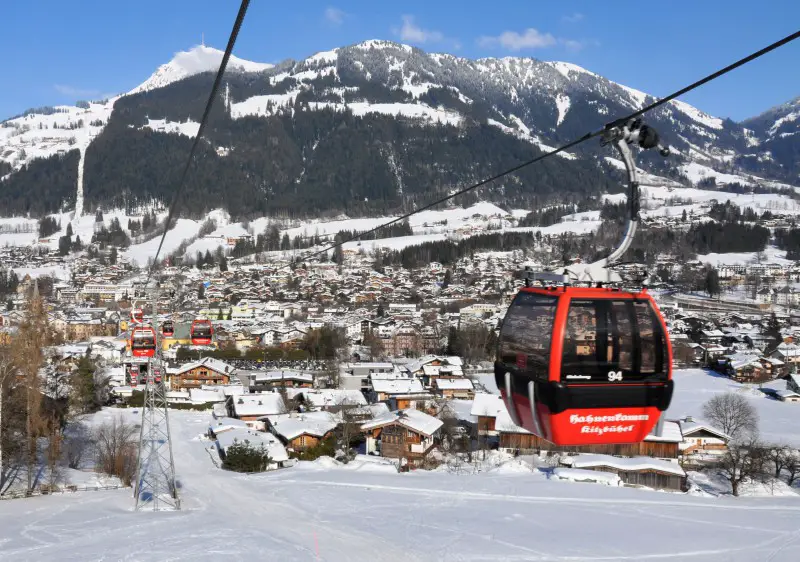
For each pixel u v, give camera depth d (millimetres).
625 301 8750
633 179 8125
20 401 48125
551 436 8766
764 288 188750
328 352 121500
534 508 42125
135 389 93938
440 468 55969
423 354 123438
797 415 80438
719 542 35688
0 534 33250
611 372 8562
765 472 55750
